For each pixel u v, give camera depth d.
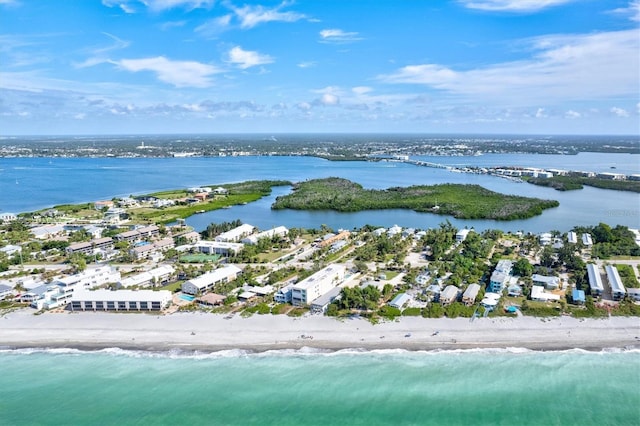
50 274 179.25
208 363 115.00
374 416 97.00
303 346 121.69
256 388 105.56
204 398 102.50
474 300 143.62
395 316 135.62
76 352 120.38
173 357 117.69
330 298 144.50
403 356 117.12
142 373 111.38
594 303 143.50
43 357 118.31
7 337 127.25
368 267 185.50
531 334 126.31
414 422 95.50
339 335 126.50
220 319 135.75
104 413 98.31
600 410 98.81
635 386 106.00
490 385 106.44
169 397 102.94
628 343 122.44
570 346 121.06
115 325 133.00
